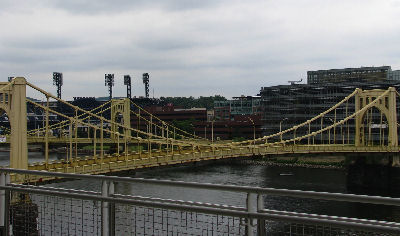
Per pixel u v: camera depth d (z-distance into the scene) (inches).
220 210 248.4
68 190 305.3
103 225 288.4
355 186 3208.7
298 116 5216.5
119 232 288.2
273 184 3147.1
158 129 7278.5
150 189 1951.3
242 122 6240.2
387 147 3184.1
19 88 1737.2
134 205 273.9
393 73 5974.4
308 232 243.9
